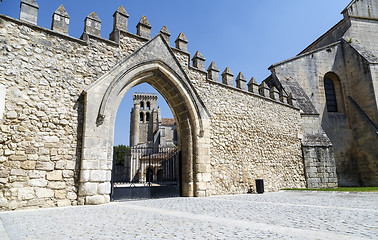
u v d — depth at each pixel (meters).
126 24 10.84
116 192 9.73
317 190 13.59
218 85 13.46
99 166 8.68
